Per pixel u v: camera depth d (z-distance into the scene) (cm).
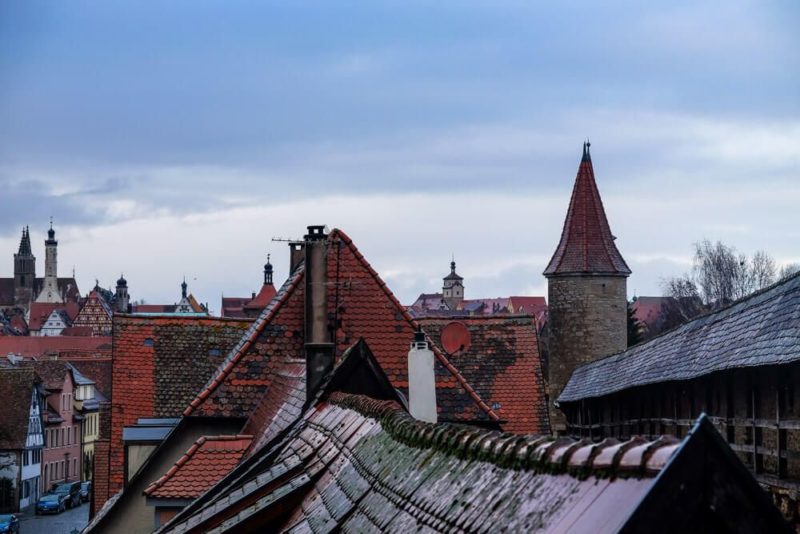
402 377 3164
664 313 14688
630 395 5200
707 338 4053
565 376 10925
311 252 3183
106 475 5662
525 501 794
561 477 771
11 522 10262
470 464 971
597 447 747
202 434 3300
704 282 12644
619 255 11012
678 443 655
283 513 1625
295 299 3400
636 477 665
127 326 4472
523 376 4547
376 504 1167
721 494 597
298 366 2950
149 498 2784
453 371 3259
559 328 10988
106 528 3438
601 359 6316
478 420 3195
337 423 1764
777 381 3125
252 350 3344
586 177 11075
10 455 14138
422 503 1012
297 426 2103
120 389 4350
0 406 14388
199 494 2784
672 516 597
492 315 4728
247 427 3158
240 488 1897
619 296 10944
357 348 2084
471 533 842
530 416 4450
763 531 596
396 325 3212
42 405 15375
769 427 3206
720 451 601
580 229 11006
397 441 1277
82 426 17462
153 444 3934
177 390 4353
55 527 11456
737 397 3578
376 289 3225
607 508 664
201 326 4522
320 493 1509
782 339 3127
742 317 3803
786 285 3559
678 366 4138
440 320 4691
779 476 3097
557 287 10981
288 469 1753
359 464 1391
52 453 15888
